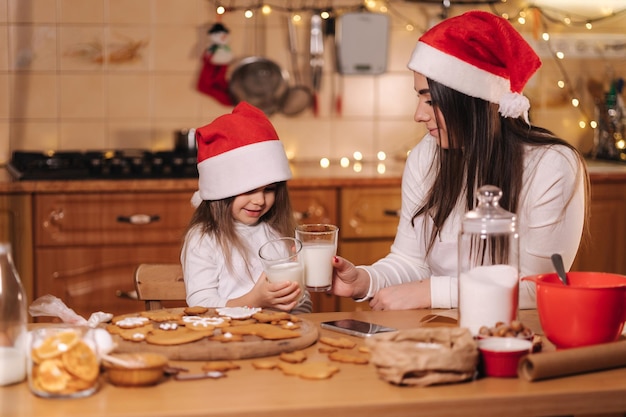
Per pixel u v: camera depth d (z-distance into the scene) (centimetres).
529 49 182
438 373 129
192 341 143
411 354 127
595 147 396
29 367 126
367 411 121
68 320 157
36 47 372
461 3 388
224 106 384
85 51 375
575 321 140
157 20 377
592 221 350
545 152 183
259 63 382
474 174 186
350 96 391
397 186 339
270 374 134
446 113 184
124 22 376
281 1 381
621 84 393
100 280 327
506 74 184
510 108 180
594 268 354
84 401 122
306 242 179
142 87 380
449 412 123
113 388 128
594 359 134
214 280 209
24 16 370
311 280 179
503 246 147
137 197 325
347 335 158
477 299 145
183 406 120
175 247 329
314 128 390
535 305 179
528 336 138
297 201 333
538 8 391
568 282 152
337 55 385
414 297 183
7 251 133
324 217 336
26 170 328
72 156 351
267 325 154
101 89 378
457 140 186
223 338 144
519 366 132
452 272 197
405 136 396
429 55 184
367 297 193
